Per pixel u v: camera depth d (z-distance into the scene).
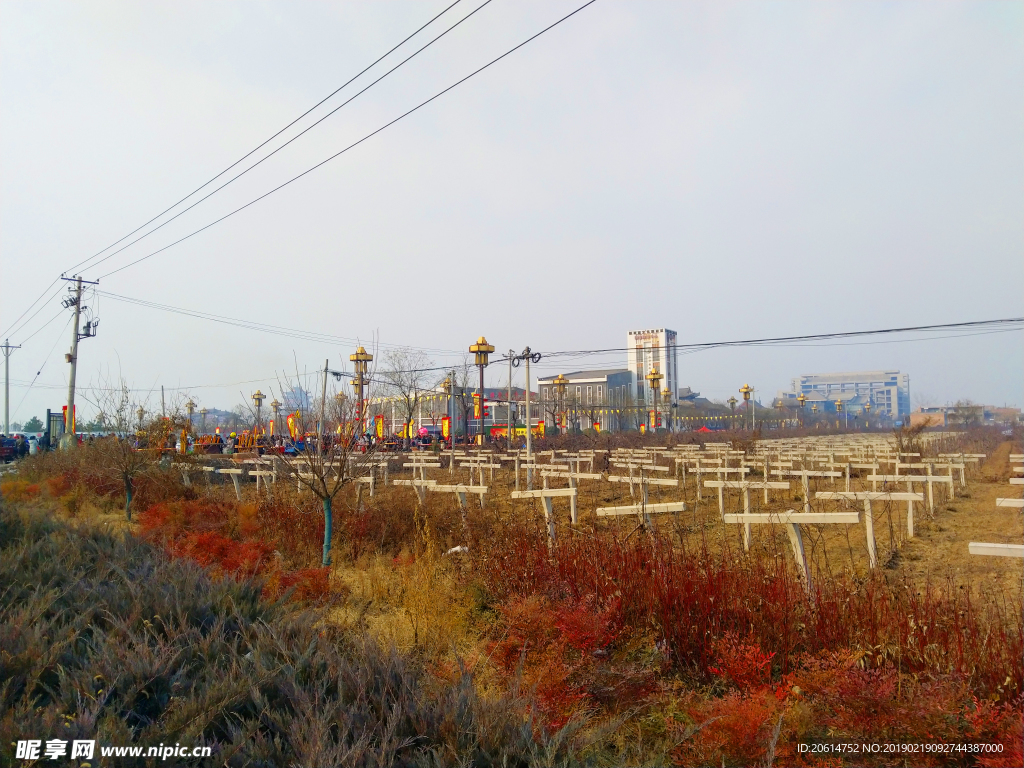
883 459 21.48
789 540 10.23
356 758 3.53
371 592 8.52
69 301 31.00
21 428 69.69
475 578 8.29
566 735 4.29
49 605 5.51
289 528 11.83
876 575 6.77
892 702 4.36
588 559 7.54
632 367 101.88
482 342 35.59
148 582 6.30
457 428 46.75
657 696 5.40
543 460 25.47
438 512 12.12
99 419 17.58
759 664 5.07
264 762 3.58
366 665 4.75
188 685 4.43
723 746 4.35
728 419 85.31
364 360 29.67
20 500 16.16
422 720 4.08
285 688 4.37
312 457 10.30
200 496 17.56
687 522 12.36
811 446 29.81
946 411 60.19
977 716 4.12
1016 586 7.21
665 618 6.18
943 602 5.67
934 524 11.92
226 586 6.40
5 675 4.29
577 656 6.01
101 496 17.64
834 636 5.40
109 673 4.33
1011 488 17.95
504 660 5.80
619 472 23.11
